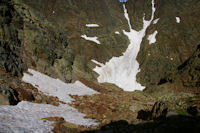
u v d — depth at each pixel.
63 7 102.19
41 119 14.95
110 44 96.56
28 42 34.56
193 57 54.22
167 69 76.81
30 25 37.03
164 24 105.81
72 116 18.28
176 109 11.82
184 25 100.75
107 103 28.52
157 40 95.69
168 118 10.01
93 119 18.11
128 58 92.94
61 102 24.48
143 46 97.19
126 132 9.03
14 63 26.31
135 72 82.19
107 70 77.44
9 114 14.16
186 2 119.75
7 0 32.91
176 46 88.50
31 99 20.98
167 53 85.88
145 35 108.06
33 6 91.44
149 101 38.91
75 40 81.62
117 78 75.31
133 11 139.00
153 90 53.16
